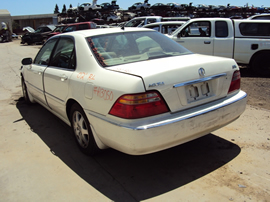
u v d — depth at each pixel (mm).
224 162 3055
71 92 3139
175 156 3242
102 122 2631
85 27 18203
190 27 8102
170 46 3547
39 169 3041
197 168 2961
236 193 2510
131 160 3182
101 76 2740
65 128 4242
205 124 2705
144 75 2420
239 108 3076
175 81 2527
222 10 31703
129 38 3408
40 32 25859
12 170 3037
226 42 7570
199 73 2701
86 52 3104
